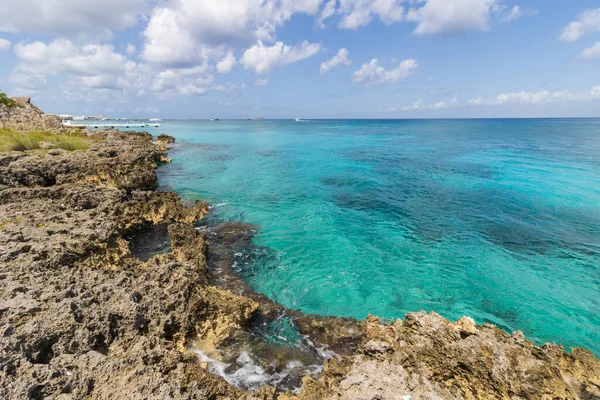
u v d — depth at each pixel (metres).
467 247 17.53
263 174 35.62
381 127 150.00
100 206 17.06
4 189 17.56
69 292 9.01
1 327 7.15
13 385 5.84
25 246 11.12
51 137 34.41
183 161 44.00
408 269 15.29
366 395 6.82
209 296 11.02
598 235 18.88
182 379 7.21
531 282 14.26
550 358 7.98
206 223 20.27
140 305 9.28
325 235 18.94
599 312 12.30
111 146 35.59
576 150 53.53
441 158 46.91
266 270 14.94
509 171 36.28
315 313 12.11
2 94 53.66
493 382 7.68
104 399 6.14
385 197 26.59
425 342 8.77
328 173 36.28
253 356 9.55
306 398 7.49
